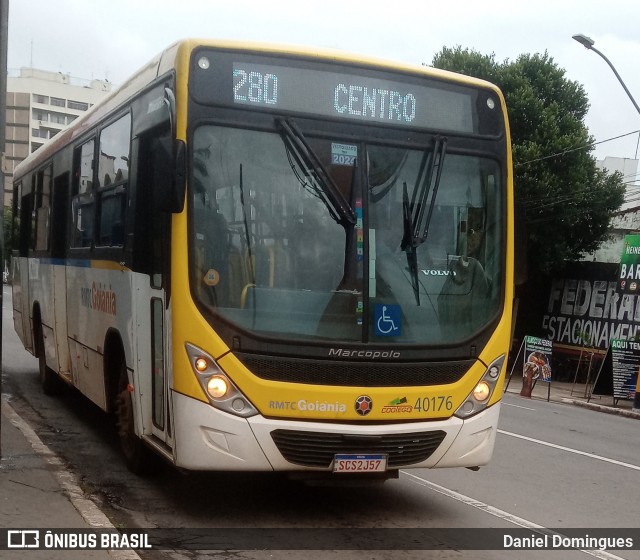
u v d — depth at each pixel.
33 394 12.55
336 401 6.27
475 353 6.79
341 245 6.47
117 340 8.16
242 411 6.14
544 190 27.20
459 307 6.79
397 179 6.72
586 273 28.80
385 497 7.71
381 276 6.54
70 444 9.27
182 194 6.12
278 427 6.15
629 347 20.88
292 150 6.48
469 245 6.91
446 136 6.95
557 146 27.30
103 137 8.93
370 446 6.34
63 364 10.71
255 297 6.25
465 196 6.95
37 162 12.95
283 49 6.62
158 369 6.80
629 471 10.29
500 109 7.24
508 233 7.10
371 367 6.39
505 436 12.67
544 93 28.75
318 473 6.42
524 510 7.64
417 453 6.54
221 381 6.13
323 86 6.65
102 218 8.81
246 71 6.49
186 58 6.38
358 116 6.70
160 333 6.72
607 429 15.47
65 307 10.54
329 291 6.39
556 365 29.61
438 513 7.27
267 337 6.20
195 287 6.19
